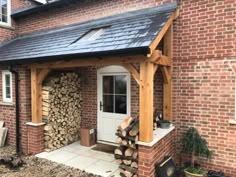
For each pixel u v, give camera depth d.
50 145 5.89
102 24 5.93
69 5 6.91
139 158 4.01
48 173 4.65
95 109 6.63
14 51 6.52
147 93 3.88
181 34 4.89
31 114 5.98
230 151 4.43
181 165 4.98
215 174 4.32
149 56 3.63
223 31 4.41
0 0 7.91
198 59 4.71
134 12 5.62
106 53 4.01
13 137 6.48
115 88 6.24
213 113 4.57
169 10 4.93
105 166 4.96
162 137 4.30
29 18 7.95
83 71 6.80
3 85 6.77
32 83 5.68
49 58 4.89
